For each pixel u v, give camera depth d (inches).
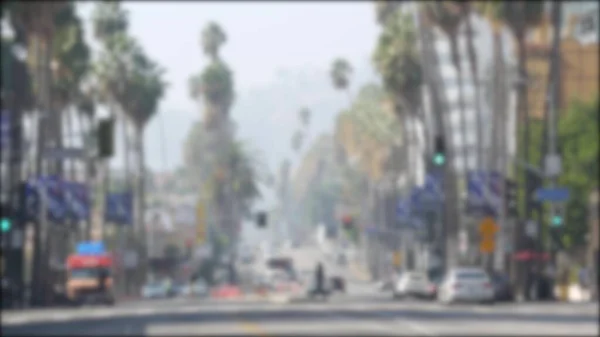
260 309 4037.9
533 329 2551.7
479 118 6456.7
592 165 6545.3
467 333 2390.5
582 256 6481.3
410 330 2512.3
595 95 6752.0
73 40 6156.5
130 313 3993.6
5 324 3284.9
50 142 6210.6
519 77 5398.6
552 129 4842.5
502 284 4825.3
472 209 5812.0
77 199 5885.8
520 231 5383.9
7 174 5064.0
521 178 6584.6
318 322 2903.5
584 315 3292.3
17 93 4928.6
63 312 4365.2
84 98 7367.1
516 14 5310.0
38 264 5344.5
